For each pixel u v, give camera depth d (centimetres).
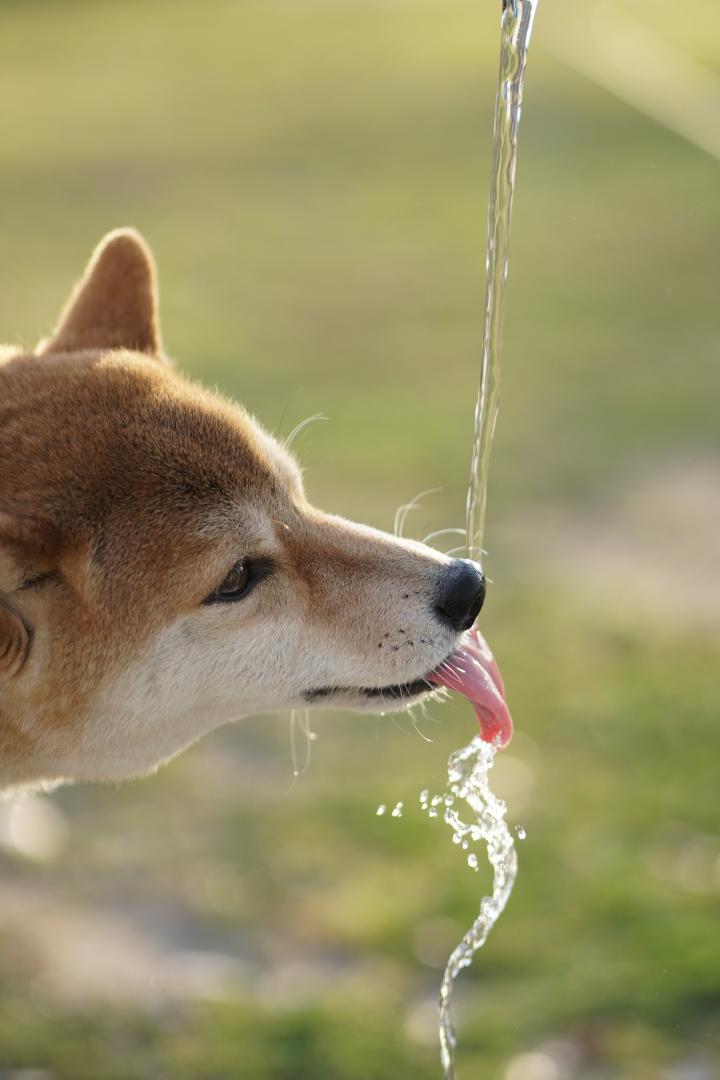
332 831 852
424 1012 707
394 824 853
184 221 2398
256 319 1878
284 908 790
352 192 2469
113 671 539
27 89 3922
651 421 1433
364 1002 715
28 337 1841
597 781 878
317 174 2611
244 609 555
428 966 736
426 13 4388
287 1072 674
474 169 2525
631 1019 688
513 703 972
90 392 554
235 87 3547
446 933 755
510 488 1302
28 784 586
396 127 2869
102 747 561
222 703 566
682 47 2325
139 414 548
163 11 5244
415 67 3472
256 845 845
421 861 816
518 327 1750
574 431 1422
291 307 1930
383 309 1892
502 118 596
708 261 1900
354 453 1388
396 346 1748
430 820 855
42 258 2242
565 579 1138
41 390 559
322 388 1602
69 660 535
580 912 759
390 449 1395
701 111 1473
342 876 812
